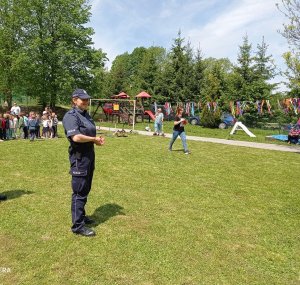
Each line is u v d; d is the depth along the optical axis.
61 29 31.53
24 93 34.06
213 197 6.71
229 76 30.95
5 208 5.45
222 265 3.93
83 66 33.84
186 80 37.22
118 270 3.69
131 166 9.36
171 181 7.84
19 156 10.27
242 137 20.09
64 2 31.66
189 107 30.11
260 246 4.49
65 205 5.71
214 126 26.97
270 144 16.89
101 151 11.91
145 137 17.52
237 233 4.90
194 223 5.20
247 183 8.06
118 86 50.06
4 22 31.55
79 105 4.45
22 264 3.71
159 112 18.73
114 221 5.10
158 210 5.73
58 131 19.73
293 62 14.40
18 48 31.75
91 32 33.66
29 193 6.34
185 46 37.72
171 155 11.66
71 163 4.46
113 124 26.89
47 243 4.24
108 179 7.73
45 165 8.97
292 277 3.76
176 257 4.05
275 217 5.70
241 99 28.83
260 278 3.71
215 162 10.74
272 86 28.53
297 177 9.02
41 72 31.19
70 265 3.74
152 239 4.52
